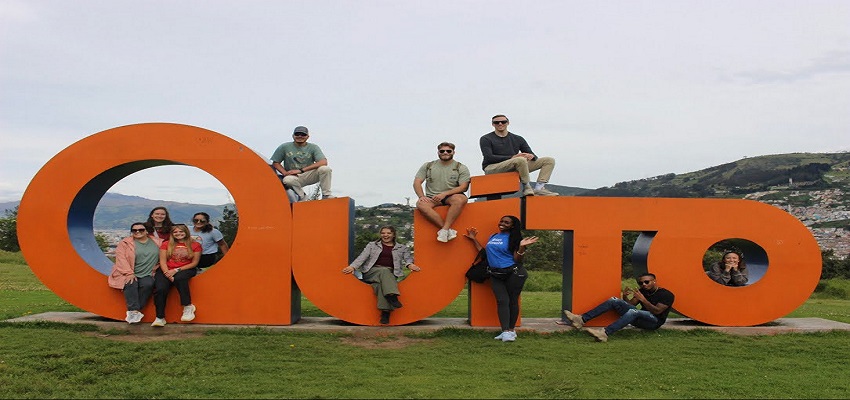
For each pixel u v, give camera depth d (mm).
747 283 9250
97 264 8648
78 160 8469
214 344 7168
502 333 7863
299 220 8547
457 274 8594
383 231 8609
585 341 7879
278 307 8500
